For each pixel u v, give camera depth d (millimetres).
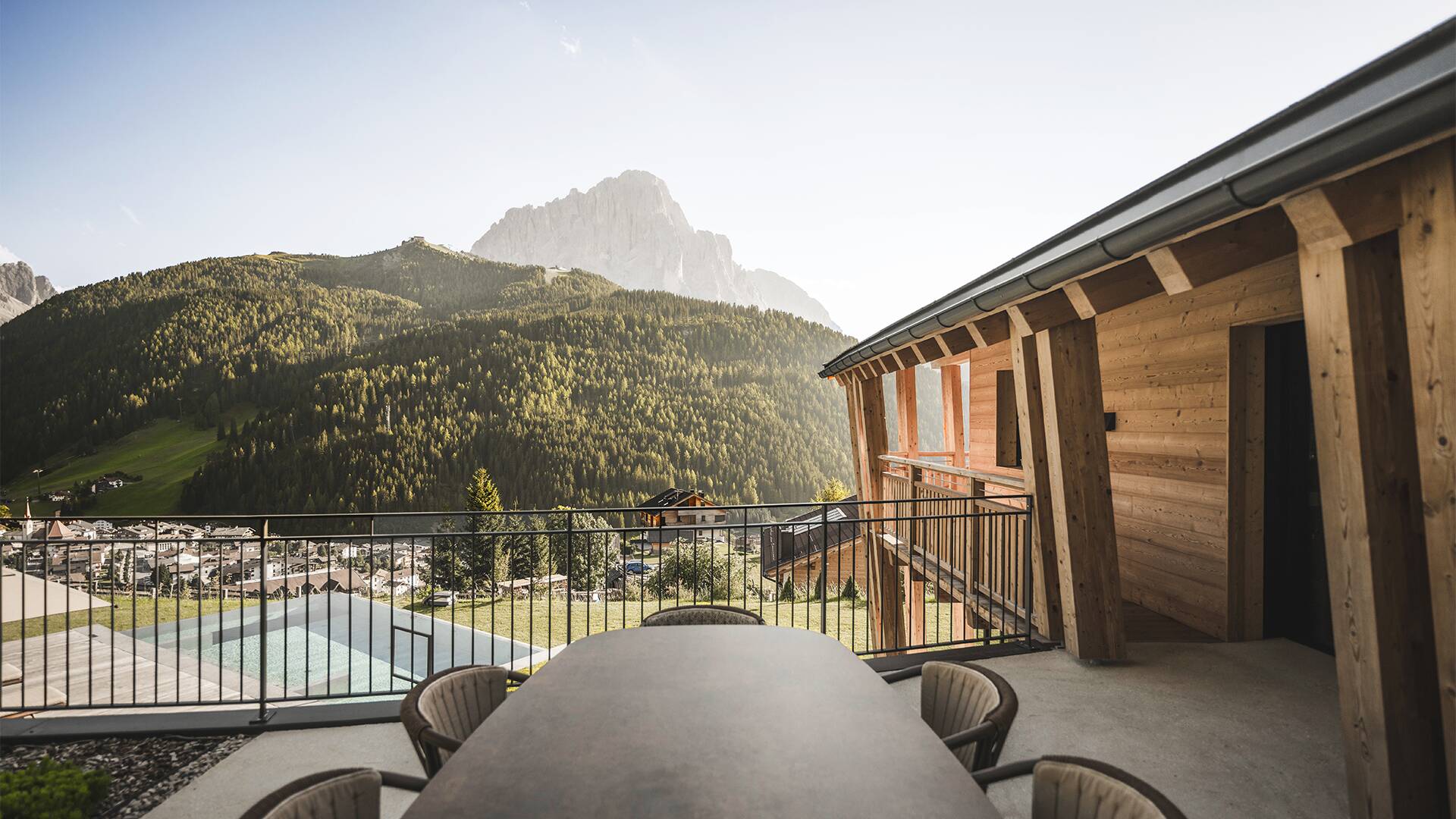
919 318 5508
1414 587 2166
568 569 4012
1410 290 1958
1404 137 1654
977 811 1303
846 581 19062
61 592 4078
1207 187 2246
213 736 3230
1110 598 4098
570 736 1630
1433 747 2158
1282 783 2738
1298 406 4621
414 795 2691
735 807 1297
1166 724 3281
